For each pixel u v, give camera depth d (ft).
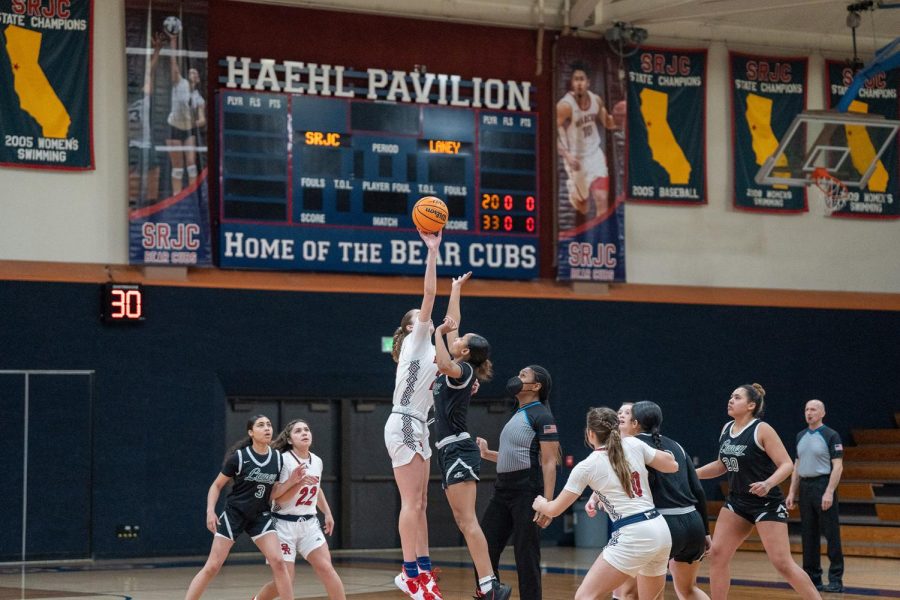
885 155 85.51
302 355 73.15
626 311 80.12
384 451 75.87
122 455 69.36
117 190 70.23
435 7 76.43
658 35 81.76
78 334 69.00
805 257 84.48
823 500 51.24
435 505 76.74
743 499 35.86
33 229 68.64
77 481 68.49
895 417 85.40
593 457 30.19
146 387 70.03
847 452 80.43
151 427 69.97
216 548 36.70
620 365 79.71
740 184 82.99
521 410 36.47
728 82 83.15
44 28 69.21
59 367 68.54
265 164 71.61
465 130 75.61
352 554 71.97
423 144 74.74
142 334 70.18
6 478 67.26
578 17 77.41
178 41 70.74
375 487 75.56
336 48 74.28
